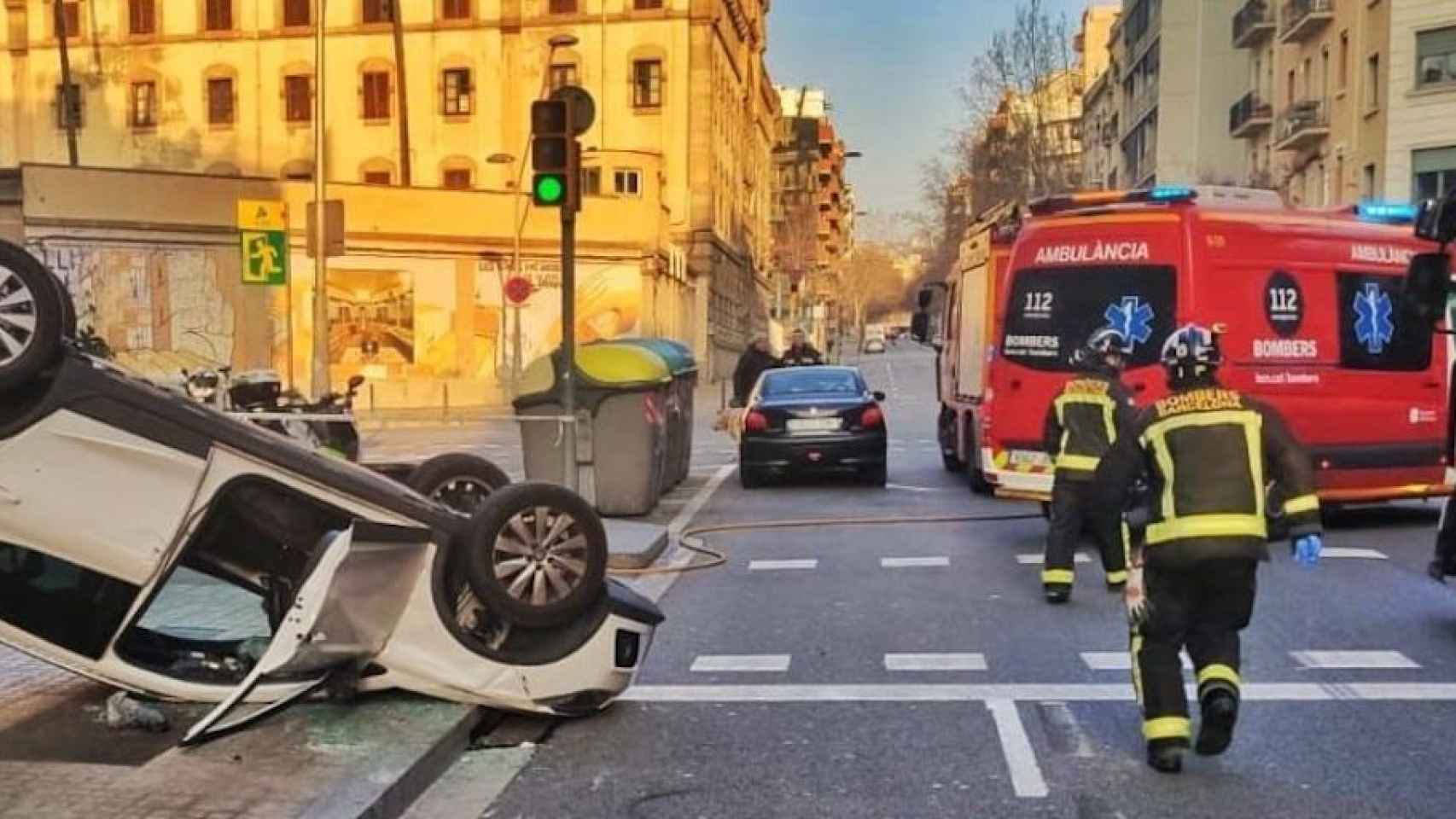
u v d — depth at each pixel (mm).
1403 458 11727
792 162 99875
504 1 55812
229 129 59000
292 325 34281
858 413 16016
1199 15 64375
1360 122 40594
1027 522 13109
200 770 5164
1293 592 9312
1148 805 5137
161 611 7730
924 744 5988
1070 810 5113
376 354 35938
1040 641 8023
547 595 6070
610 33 54906
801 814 5117
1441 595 9211
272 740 5551
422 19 56719
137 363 32938
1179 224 11234
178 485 5578
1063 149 66438
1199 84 64250
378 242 35812
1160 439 5492
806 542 12102
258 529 6156
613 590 6457
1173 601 5496
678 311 46656
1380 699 6613
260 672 5496
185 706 6152
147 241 33188
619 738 6137
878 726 6289
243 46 58719
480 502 6977
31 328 5293
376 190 35812
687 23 54375
